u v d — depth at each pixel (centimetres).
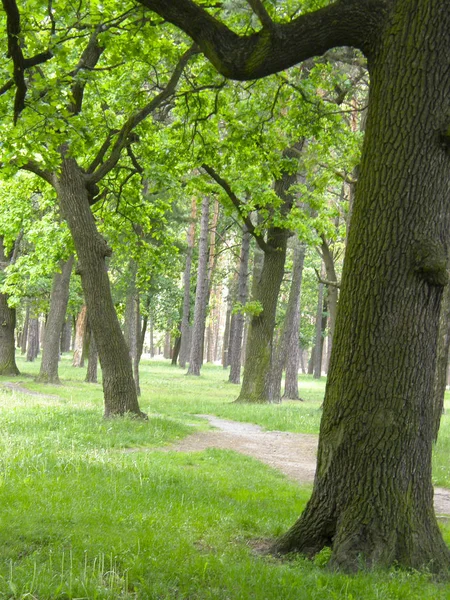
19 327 7744
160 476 1037
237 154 1711
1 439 1248
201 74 1490
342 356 671
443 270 639
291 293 3259
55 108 932
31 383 3069
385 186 651
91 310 1698
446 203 654
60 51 836
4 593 496
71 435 1395
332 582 572
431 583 601
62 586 514
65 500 803
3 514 702
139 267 2403
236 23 1134
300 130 1444
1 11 974
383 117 657
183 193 2283
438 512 1073
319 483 683
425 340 652
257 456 1488
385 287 648
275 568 607
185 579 558
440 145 646
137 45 1245
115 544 634
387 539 638
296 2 1011
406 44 645
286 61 652
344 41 668
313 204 2141
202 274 4706
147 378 4350
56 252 2689
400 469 647
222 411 2330
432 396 664
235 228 4941
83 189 1692
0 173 1230
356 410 657
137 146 1884
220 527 771
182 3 646
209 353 7969
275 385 3195
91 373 3541
